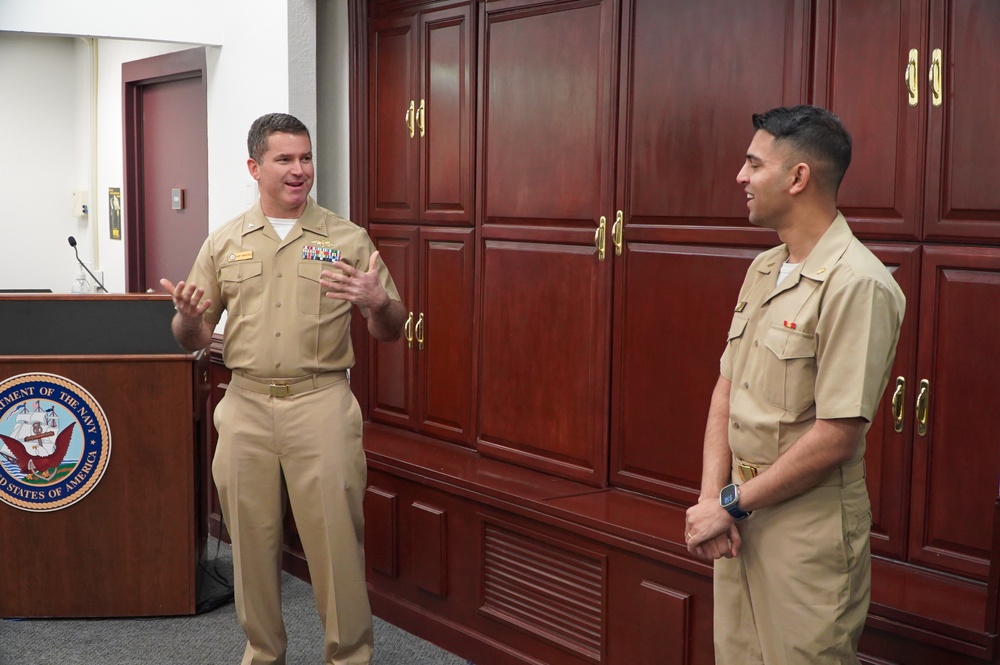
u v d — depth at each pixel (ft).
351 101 13.64
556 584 10.19
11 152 22.38
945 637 7.25
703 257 9.67
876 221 8.50
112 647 11.24
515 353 11.65
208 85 15.69
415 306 13.02
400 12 12.89
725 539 6.53
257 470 9.60
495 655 10.77
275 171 9.36
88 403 11.68
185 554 12.05
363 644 9.99
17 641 11.36
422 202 12.81
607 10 10.34
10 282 22.71
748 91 9.22
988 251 7.88
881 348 6.00
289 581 13.30
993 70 7.73
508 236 11.63
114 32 14.25
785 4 8.91
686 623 8.87
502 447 11.90
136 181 19.93
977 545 8.06
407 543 11.80
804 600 6.24
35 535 11.86
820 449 6.05
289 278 9.50
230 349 9.66
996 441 7.91
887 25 8.30
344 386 9.77
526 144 11.34
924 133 8.14
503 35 11.52
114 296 11.94
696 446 9.84
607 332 10.60
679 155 9.81
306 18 13.65
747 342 6.78
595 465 10.82
